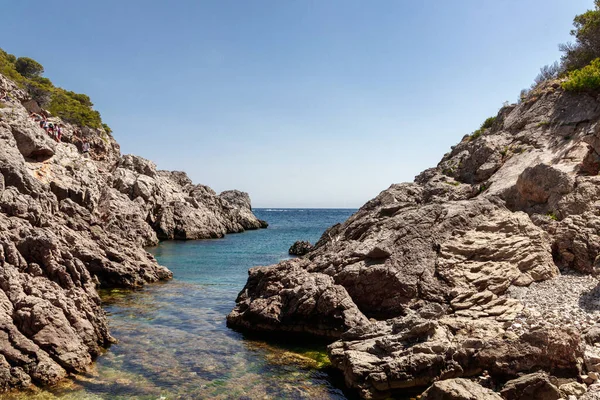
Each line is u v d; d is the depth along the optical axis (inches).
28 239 621.3
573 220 702.5
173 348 572.7
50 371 438.9
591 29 1225.4
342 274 684.7
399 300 636.1
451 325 511.8
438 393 364.8
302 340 615.5
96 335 557.0
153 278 1075.9
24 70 3179.1
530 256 659.4
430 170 1286.9
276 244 2188.7
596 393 352.2
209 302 848.9
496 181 979.3
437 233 713.6
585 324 473.7
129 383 457.7
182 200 2623.0
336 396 439.8
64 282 608.4
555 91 1135.0
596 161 803.4
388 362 444.1
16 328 453.1
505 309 556.1
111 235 1236.5
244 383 467.5
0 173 879.7
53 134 1750.7
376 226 816.9
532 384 364.2
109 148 2891.2
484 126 1450.5
